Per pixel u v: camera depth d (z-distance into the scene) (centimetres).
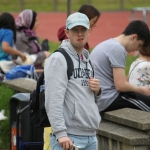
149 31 1595
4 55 2384
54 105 1110
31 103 1220
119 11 8619
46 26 6956
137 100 1600
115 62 1559
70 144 1104
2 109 1906
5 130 1838
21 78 2225
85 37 1158
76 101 1140
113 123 1554
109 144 1500
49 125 1192
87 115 1145
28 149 1496
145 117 1470
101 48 1595
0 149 1795
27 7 9069
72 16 1152
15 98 1566
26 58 2344
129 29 1592
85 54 1184
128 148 1416
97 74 1597
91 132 1164
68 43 1159
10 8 8981
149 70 1659
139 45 1603
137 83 1664
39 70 2322
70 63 1139
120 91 1583
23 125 1515
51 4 9212
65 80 1130
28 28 2428
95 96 1196
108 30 6456
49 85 1120
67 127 1140
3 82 2170
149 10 4822
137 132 1442
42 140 1520
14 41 2381
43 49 2558
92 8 1775
